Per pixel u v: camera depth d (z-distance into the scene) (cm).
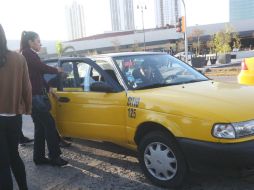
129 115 529
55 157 611
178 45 7225
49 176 575
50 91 651
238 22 8288
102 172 576
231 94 500
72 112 618
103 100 566
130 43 8525
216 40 5622
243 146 428
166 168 488
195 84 568
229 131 431
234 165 429
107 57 601
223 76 2120
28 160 664
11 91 427
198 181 507
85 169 595
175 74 604
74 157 658
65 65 652
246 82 991
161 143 490
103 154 663
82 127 605
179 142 461
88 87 604
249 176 486
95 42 8756
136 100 522
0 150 427
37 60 570
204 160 443
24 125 991
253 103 471
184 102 478
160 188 497
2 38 420
